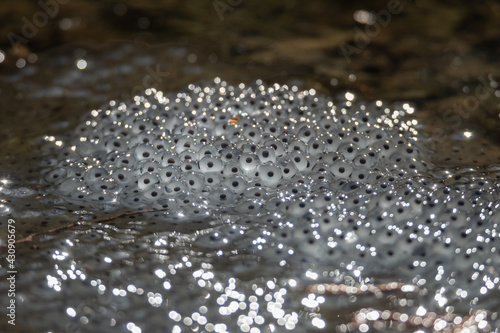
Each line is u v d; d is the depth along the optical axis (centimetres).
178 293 58
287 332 57
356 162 61
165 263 59
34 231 60
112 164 62
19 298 57
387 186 60
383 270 58
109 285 58
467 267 58
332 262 59
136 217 60
